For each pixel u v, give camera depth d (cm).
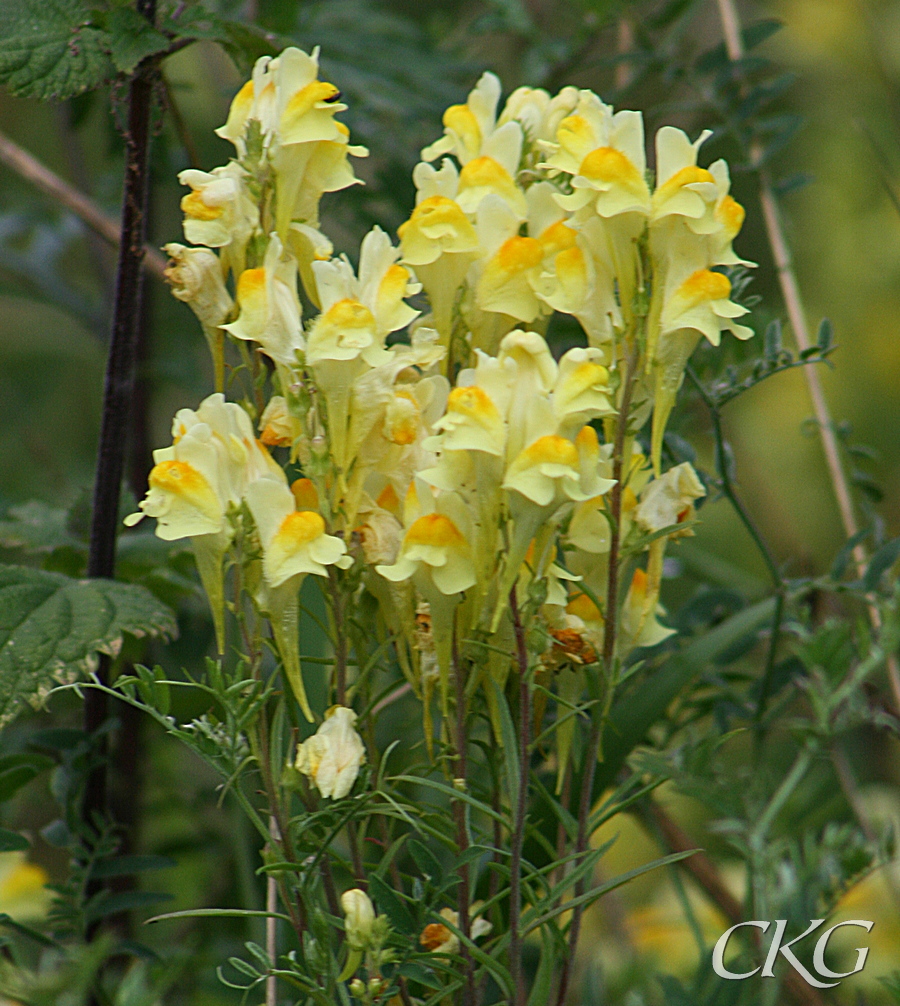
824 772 107
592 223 95
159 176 116
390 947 95
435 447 94
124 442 101
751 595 108
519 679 96
